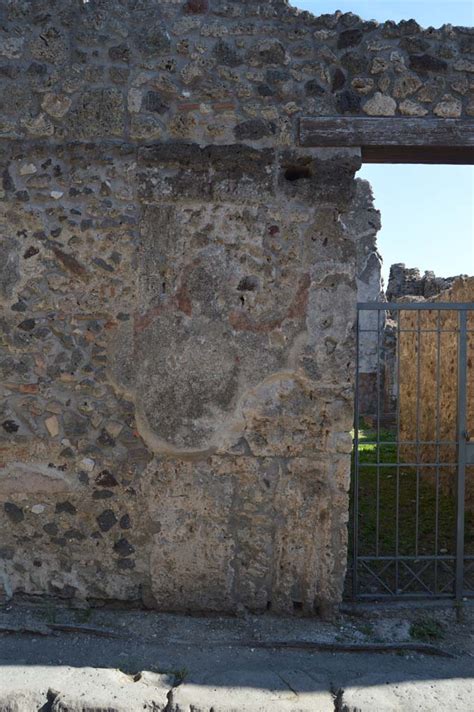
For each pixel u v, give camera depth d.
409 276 16.73
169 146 4.31
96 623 4.26
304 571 4.39
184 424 4.35
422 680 3.74
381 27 4.37
